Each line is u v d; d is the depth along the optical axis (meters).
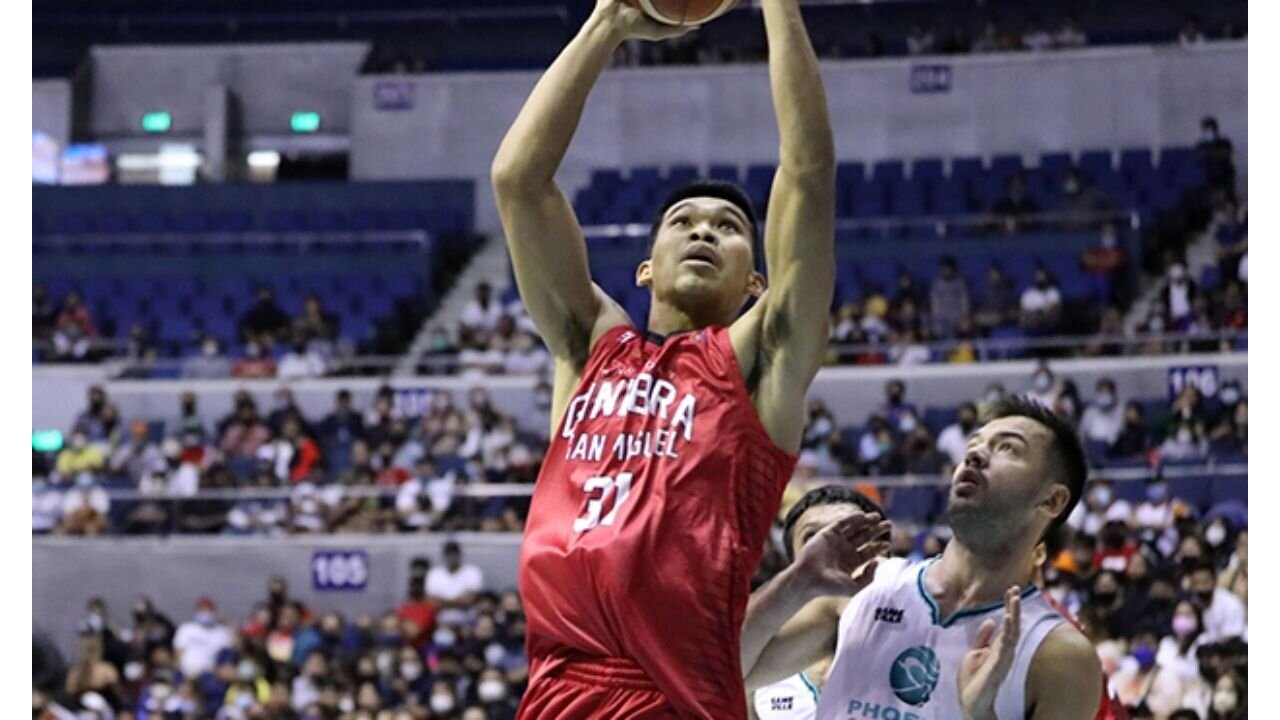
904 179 25.58
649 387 4.00
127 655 17.58
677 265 4.20
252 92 29.83
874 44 27.16
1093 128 26.05
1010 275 22.84
